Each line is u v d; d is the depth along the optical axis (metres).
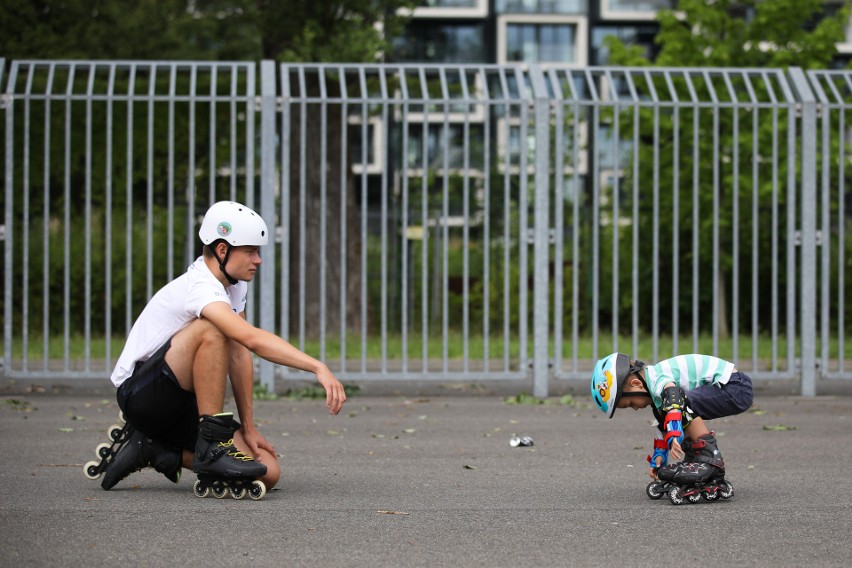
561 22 132.62
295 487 18.72
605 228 66.31
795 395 35.12
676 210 34.09
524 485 19.06
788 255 34.41
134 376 17.52
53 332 55.41
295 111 53.50
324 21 55.88
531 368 37.88
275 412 29.73
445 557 13.76
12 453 22.22
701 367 17.31
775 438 25.14
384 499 17.62
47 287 33.41
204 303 17.14
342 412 29.92
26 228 33.16
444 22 132.00
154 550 14.01
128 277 33.56
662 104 34.06
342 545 14.37
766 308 61.16
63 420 27.55
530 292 60.31
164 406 17.44
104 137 56.53
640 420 28.42
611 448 23.64
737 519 16.12
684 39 65.44
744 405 17.31
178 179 57.44
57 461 21.25
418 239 64.44
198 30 69.50
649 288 63.53
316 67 33.81
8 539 14.54
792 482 19.42
